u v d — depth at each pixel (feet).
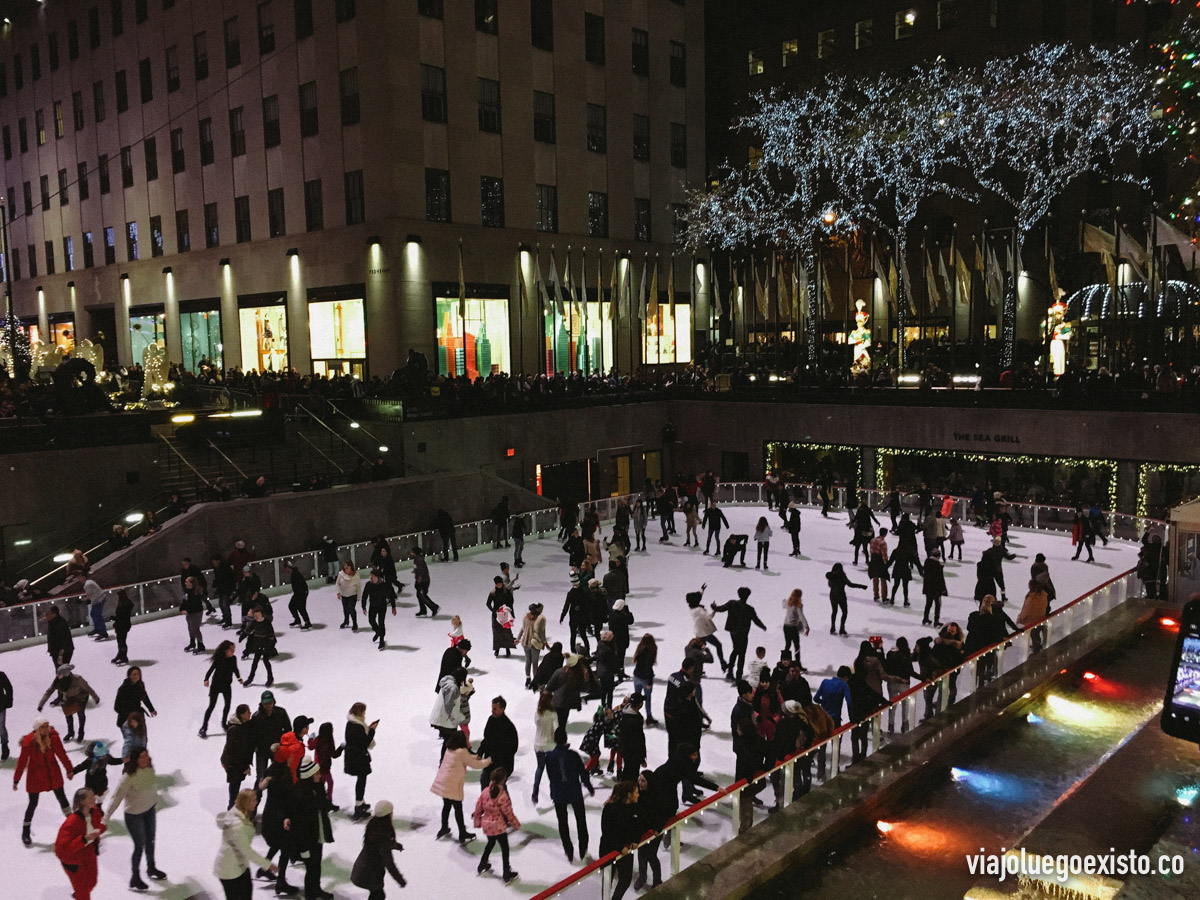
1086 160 142.82
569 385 118.73
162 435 93.15
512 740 36.47
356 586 62.39
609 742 38.24
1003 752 40.09
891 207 150.00
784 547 87.76
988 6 139.13
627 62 144.25
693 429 128.47
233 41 133.28
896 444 110.11
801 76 159.74
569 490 117.80
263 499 76.79
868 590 70.85
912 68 145.38
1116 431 93.66
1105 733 41.86
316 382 110.63
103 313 172.24
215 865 28.09
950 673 42.88
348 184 119.34
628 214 145.59
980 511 94.43
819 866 31.58
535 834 35.14
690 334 158.20
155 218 152.97
